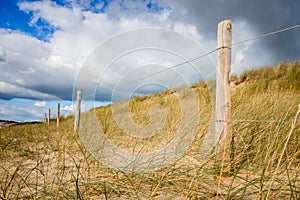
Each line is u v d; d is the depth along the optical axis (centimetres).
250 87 527
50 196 189
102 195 189
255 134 252
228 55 235
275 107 296
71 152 354
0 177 241
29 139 522
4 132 727
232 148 225
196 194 169
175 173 208
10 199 184
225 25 236
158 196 177
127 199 176
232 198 158
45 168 280
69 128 725
